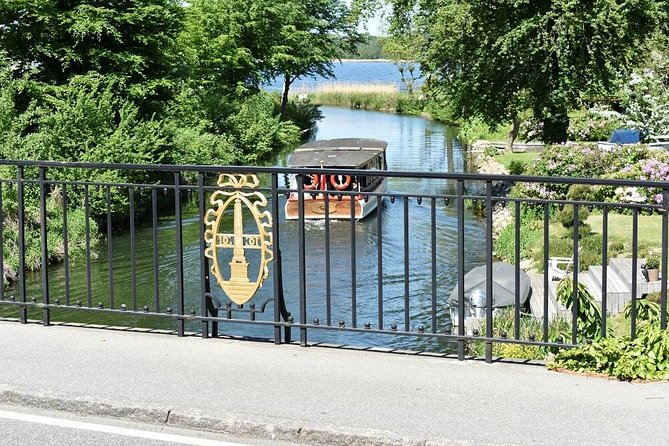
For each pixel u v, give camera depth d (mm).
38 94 30016
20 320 7906
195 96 44219
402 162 41281
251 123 47938
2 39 32219
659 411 5656
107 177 26422
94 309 7730
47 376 6363
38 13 30969
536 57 29672
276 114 61312
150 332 7602
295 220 27859
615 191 22500
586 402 5828
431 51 32969
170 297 17578
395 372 6477
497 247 21750
